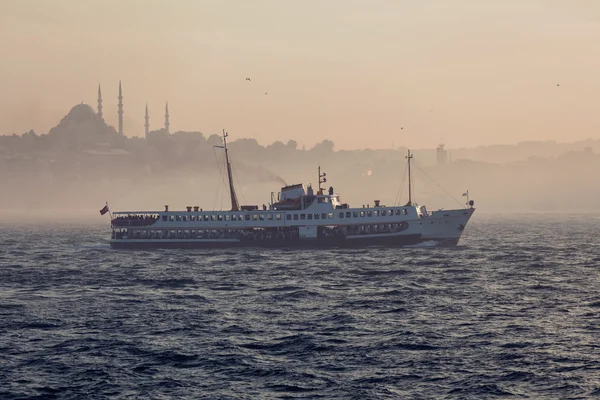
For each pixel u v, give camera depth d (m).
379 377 95.06
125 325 128.50
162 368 100.06
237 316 136.12
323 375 96.06
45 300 159.38
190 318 134.62
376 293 163.50
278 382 93.25
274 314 137.88
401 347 110.44
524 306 146.00
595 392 88.81
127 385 92.69
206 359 104.38
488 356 105.12
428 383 92.56
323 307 145.38
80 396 88.81
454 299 154.88
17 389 91.38
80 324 129.88
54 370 99.50
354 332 120.94
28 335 120.94
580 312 139.00
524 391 89.44
